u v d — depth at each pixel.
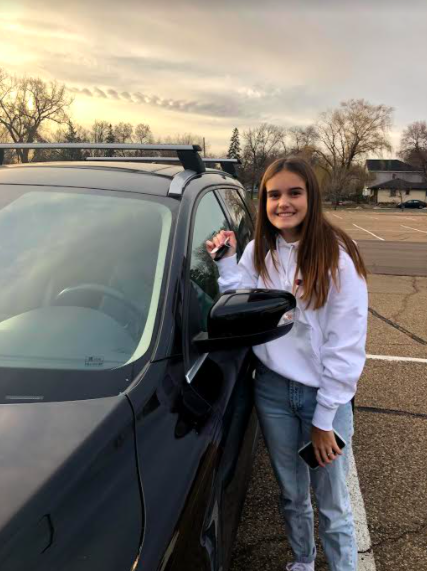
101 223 1.83
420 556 2.31
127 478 1.16
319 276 1.67
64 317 1.60
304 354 1.78
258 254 1.88
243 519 2.51
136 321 1.57
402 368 4.55
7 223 1.87
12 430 1.19
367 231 23.36
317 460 1.76
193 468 1.31
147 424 1.31
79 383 1.36
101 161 2.58
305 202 1.70
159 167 2.27
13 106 53.06
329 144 74.50
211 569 1.26
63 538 0.99
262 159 71.50
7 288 1.71
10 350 1.49
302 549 2.04
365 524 2.50
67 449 1.15
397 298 7.78
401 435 3.36
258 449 3.13
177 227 1.81
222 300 1.59
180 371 1.51
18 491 1.04
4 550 0.93
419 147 82.00
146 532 1.09
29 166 2.22
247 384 1.96
